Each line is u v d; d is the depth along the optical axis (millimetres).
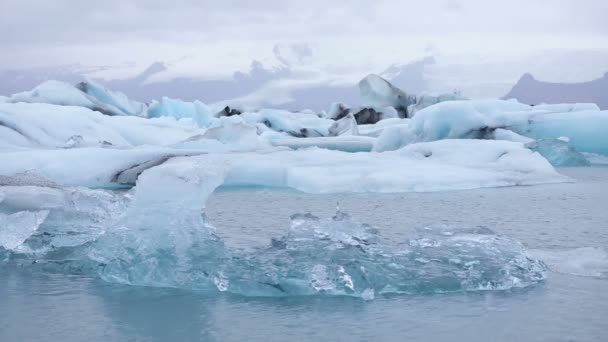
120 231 3893
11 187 5039
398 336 2492
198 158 4375
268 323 2684
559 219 5656
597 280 3363
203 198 3938
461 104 15305
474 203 6875
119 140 13547
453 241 3852
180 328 2631
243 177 9273
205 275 3328
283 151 10602
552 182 9414
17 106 13672
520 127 15281
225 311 2877
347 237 3898
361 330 2574
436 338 2463
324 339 2471
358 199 7348
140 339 2498
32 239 4449
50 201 4859
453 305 2920
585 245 4402
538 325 2607
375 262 3482
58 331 2605
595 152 14641
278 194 8031
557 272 3559
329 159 9820
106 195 5223
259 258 3596
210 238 3861
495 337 2465
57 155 9367
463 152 10641
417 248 3793
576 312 2783
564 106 17781
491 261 3520
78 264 3855
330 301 3029
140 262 3520
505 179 9086
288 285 3170
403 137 15703
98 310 2914
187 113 25516
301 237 3934
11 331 2611
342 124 22609
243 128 13211
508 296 3062
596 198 7312
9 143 11680
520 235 4816
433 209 6379
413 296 3092
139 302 3051
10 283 3463
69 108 14398
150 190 3904
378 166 9289
